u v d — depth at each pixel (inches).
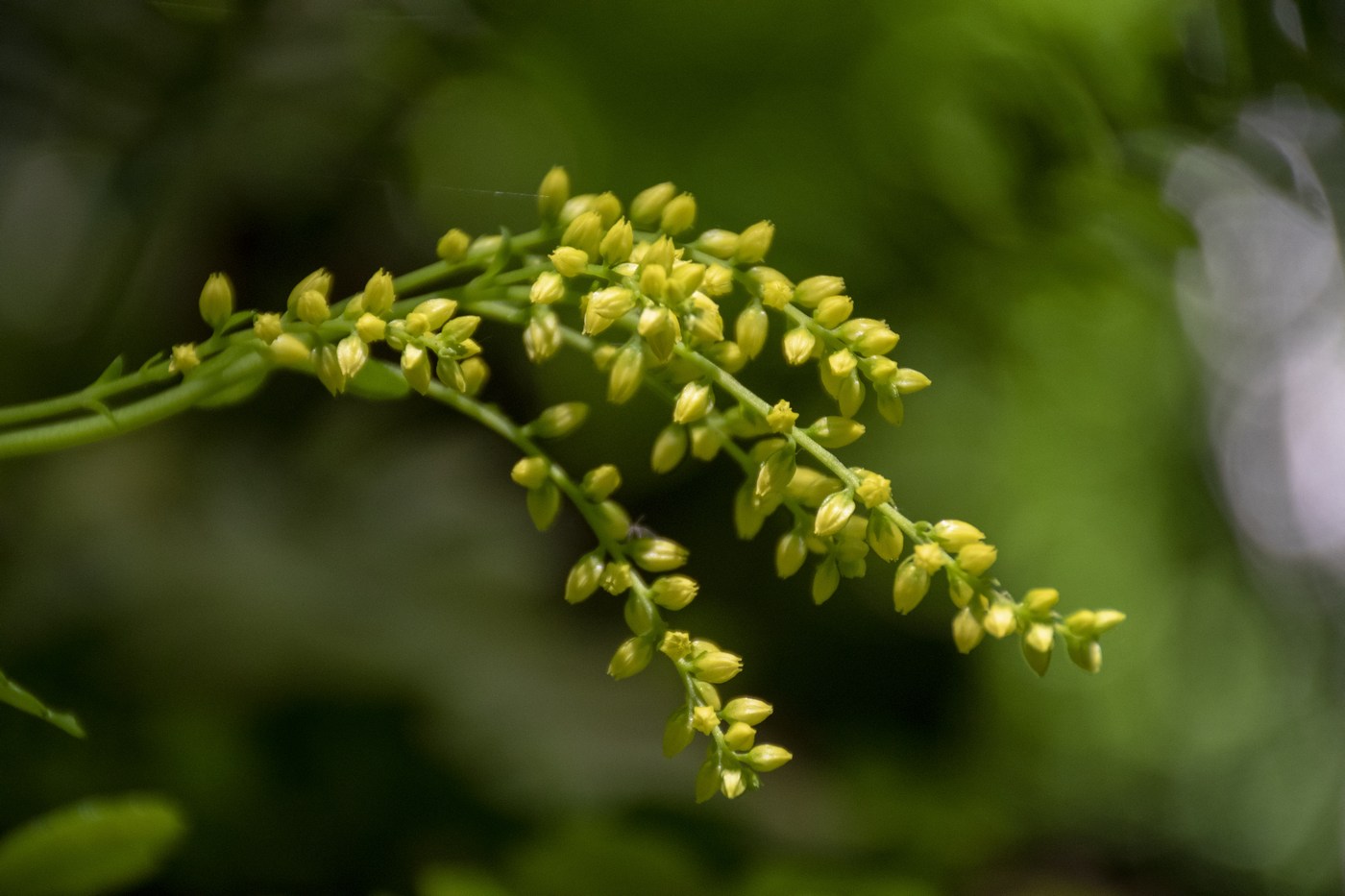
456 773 29.6
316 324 16.8
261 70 26.0
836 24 21.9
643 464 40.5
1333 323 30.1
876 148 23.4
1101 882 44.6
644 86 23.5
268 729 29.2
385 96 27.4
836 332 16.9
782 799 33.0
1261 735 46.1
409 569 35.5
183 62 26.1
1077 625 16.7
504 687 32.2
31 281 31.1
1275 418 38.4
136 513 33.9
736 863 28.5
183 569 31.8
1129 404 37.5
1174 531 41.8
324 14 25.2
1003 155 22.8
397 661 31.4
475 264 17.1
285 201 30.5
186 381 17.1
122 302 30.6
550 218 17.2
